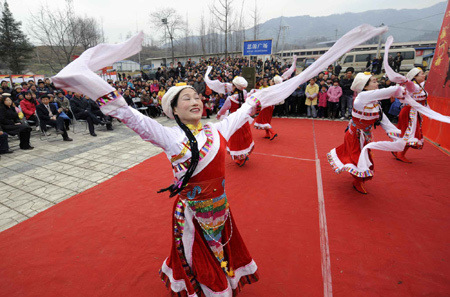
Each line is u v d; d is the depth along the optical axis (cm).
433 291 218
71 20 1483
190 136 160
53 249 283
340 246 274
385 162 496
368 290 221
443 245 272
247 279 202
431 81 648
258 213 339
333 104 935
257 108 194
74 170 510
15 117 666
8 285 238
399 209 338
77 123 991
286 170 475
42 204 383
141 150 629
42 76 1603
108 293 227
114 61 144
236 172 471
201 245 176
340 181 423
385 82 875
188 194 167
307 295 218
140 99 1079
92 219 337
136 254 272
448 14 604
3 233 314
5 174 501
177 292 182
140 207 362
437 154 530
